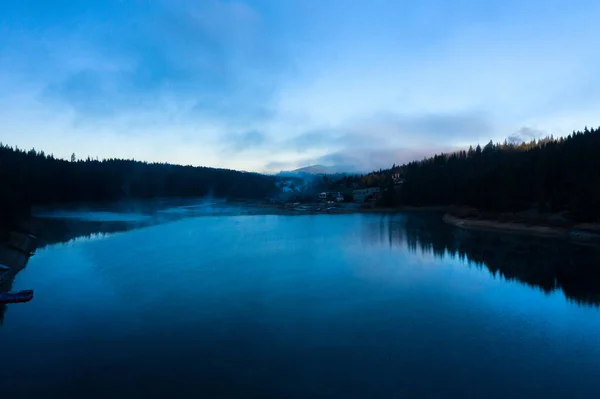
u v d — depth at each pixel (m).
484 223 63.28
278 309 20.92
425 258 35.12
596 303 21.83
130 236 50.56
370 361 14.99
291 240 47.06
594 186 51.47
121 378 13.79
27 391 12.96
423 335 17.42
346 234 53.09
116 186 137.25
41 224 63.00
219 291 24.30
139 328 18.34
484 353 15.65
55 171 117.38
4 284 26.50
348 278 27.53
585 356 15.41
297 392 12.89
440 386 13.22
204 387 13.19
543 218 57.47
